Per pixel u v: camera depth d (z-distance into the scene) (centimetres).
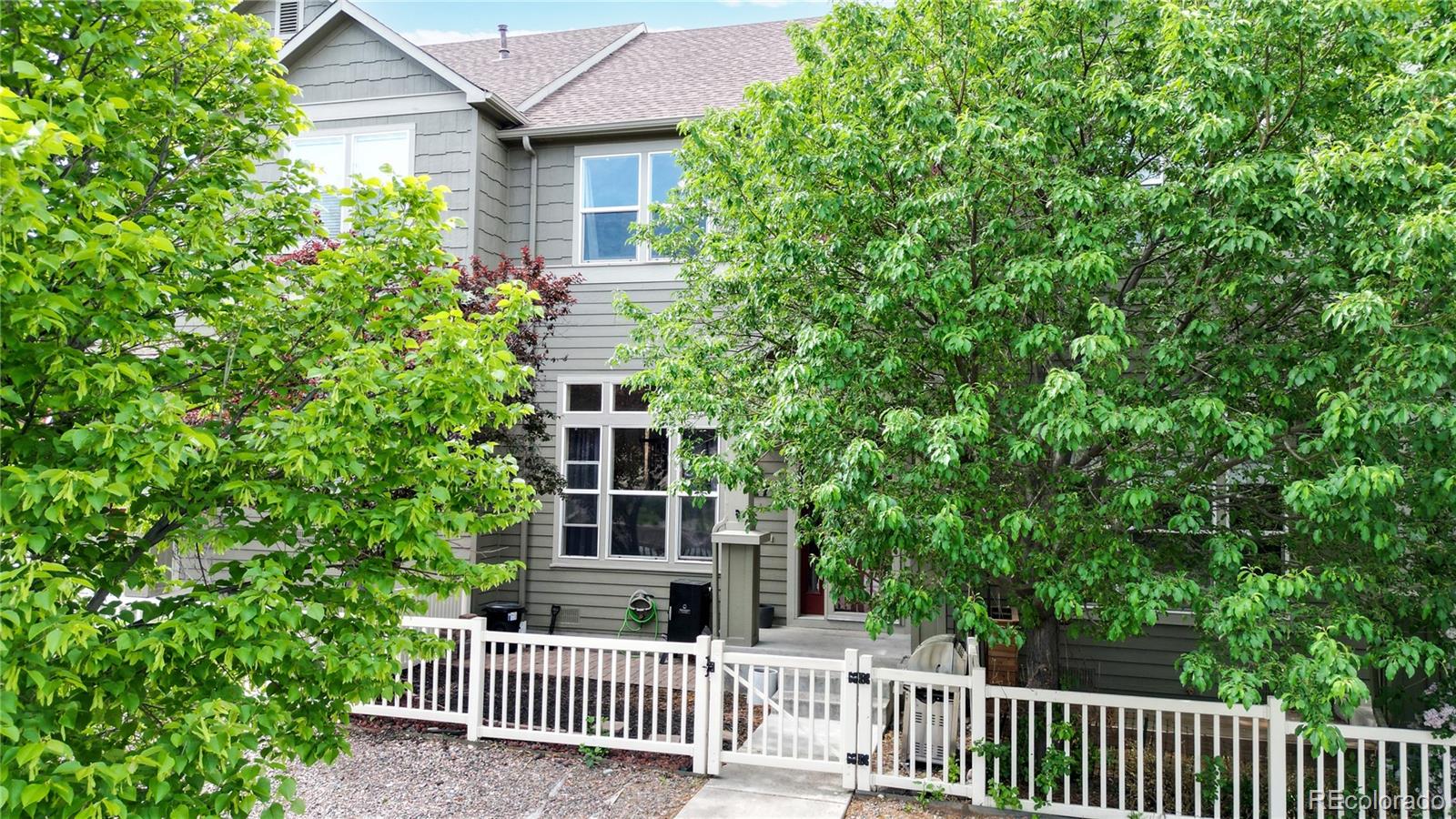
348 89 1288
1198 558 718
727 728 896
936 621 1093
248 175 499
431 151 1256
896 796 738
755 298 759
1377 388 526
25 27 357
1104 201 627
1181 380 652
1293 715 805
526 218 1324
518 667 849
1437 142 504
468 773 786
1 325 310
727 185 827
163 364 400
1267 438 563
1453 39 530
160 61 421
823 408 633
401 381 415
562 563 1298
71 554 403
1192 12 571
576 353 1299
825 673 762
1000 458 662
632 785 760
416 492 443
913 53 702
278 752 439
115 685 357
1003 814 702
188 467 381
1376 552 586
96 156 406
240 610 364
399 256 481
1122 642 1012
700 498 886
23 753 284
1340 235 571
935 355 685
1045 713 776
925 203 617
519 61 1596
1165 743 874
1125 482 663
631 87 1414
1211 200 616
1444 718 879
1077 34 662
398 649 437
